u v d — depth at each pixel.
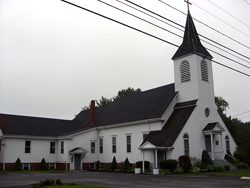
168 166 32.12
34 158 44.06
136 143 39.31
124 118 42.53
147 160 36.47
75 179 26.28
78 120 54.88
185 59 38.97
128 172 36.09
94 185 20.52
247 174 28.56
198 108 36.59
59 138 45.53
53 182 20.73
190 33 39.72
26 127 45.44
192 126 35.69
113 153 43.00
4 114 46.22
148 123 38.22
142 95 45.88
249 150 42.16
